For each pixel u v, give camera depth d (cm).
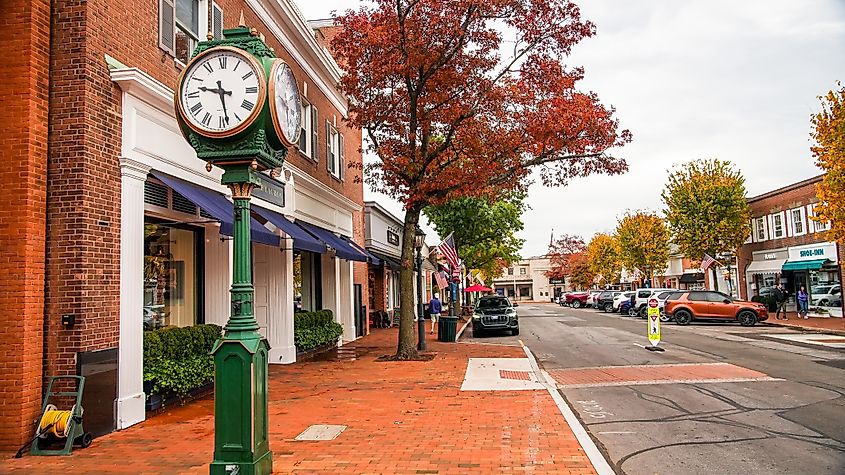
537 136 1599
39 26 824
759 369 1394
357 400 1070
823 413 928
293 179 1642
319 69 1981
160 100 988
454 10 1548
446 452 721
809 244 3256
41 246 810
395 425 869
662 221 5050
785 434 809
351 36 1636
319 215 1948
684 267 5269
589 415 958
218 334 1148
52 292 813
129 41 947
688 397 1078
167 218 1107
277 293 1616
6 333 779
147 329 1071
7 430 760
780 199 3569
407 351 1664
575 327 2975
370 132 1748
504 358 1664
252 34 649
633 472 661
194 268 1269
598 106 1664
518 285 10794
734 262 3969
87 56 842
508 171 1716
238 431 577
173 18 1082
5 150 801
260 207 1424
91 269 831
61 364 804
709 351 1783
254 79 618
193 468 670
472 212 3412
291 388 1210
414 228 1731
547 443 758
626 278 6862
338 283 2181
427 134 1719
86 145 833
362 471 648
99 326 841
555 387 1221
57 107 836
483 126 1678
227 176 614
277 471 648
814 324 2673
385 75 1608
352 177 2466
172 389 1005
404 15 1545
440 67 1614
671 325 2931
